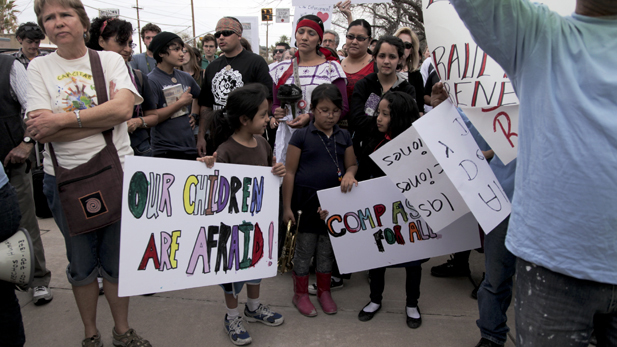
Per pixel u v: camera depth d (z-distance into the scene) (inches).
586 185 47.6
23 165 107.3
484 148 93.0
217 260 86.4
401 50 124.3
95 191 80.6
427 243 102.4
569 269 49.8
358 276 135.6
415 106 102.8
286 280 130.2
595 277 49.0
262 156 101.2
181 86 136.8
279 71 137.6
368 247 104.0
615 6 47.9
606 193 47.0
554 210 49.9
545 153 50.2
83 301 87.7
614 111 46.8
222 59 148.3
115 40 125.3
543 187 50.6
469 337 99.4
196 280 83.9
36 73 80.0
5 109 104.0
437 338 99.0
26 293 118.7
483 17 52.4
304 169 109.8
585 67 48.1
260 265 92.0
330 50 136.5
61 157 80.8
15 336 78.1
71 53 81.3
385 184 102.3
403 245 103.0
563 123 48.6
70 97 80.4
